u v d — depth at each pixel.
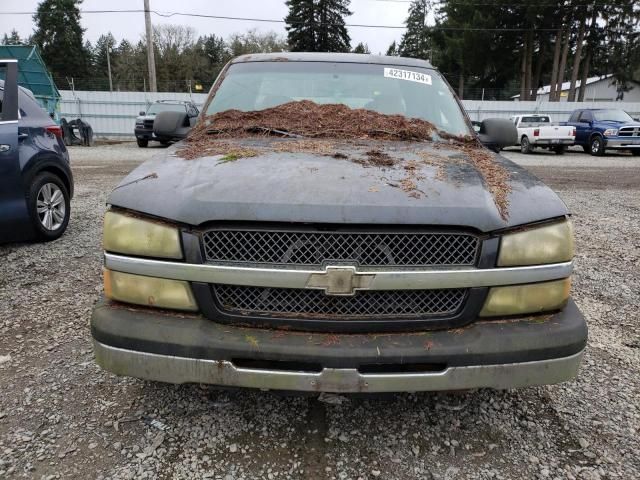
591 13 42.28
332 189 2.05
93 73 72.94
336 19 57.66
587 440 2.40
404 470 2.19
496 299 2.04
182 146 2.84
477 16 43.38
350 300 1.99
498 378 2.01
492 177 2.36
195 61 61.69
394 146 2.86
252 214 1.95
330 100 3.39
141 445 2.30
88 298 4.00
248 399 2.67
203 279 1.99
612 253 5.59
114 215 2.11
